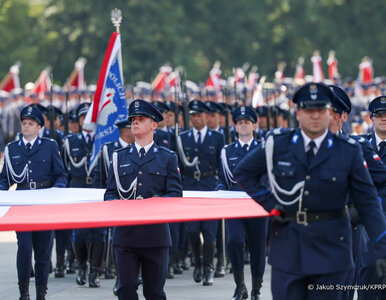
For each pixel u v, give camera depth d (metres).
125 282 14.38
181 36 102.94
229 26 109.12
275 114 27.31
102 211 13.50
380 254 11.93
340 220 12.10
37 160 18.41
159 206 13.80
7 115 51.06
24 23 100.19
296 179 12.05
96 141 20.84
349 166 12.01
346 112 15.12
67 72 106.06
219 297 19.41
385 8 107.25
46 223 12.59
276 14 112.62
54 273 23.30
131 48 99.31
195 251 21.69
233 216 12.80
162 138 23.91
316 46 110.56
